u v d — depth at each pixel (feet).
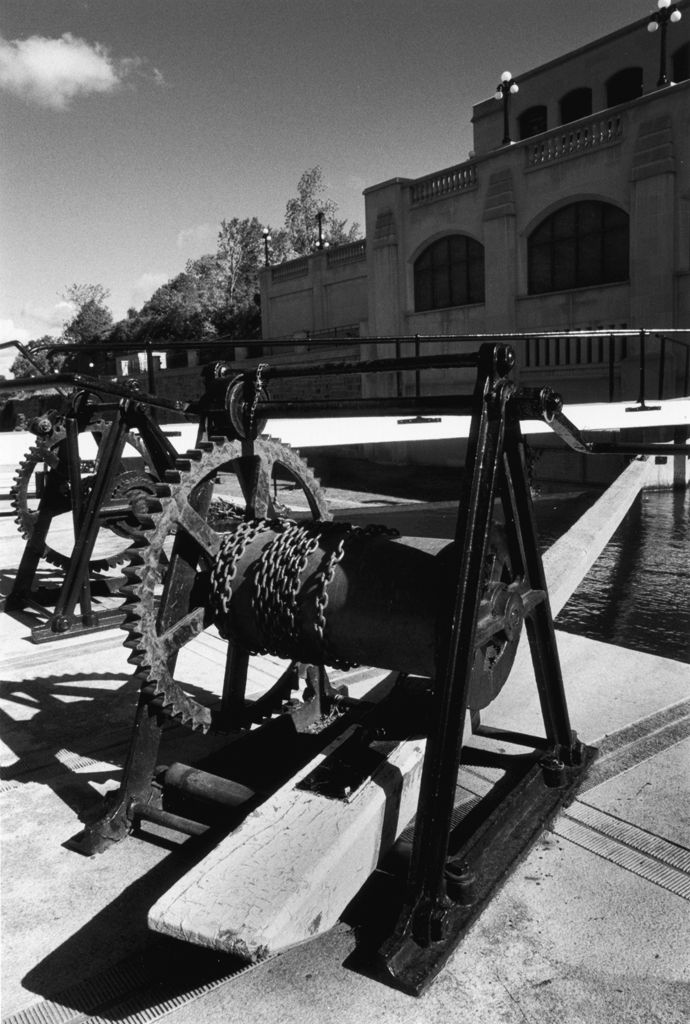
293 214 193.77
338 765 8.51
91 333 224.12
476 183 76.43
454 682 7.20
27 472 19.79
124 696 13.79
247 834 7.45
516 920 7.52
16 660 15.84
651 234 63.00
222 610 9.17
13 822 9.62
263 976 6.93
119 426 17.17
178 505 8.96
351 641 8.43
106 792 9.97
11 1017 6.53
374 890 8.12
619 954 7.06
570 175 68.69
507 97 76.64
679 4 81.66
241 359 119.34
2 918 7.79
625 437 52.24
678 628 18.34
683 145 61.16
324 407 8.81
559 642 15.98
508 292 74.49
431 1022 6.34
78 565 17.60
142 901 8.04
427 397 7.99
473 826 8.76
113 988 6.85
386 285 85.66
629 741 11.30
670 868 8.32
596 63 90.43
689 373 57.82
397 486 59.47
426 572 8.18
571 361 71.46
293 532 8.95
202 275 201.16
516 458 8.54
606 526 23.32
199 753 11.45
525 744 10.30
